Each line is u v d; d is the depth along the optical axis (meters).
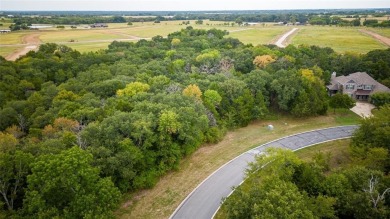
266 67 83.62
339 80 84.31
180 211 38.91
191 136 50.28
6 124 58.38
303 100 65.75
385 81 83.81
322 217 34.50
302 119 68.44
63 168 31.02
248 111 65.38
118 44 126.69
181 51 108.19
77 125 48.06
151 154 45.22
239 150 55.00
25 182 35.41
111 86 66.94
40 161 32.41
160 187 44.09
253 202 31.23
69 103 56.50
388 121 49.62
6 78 77.12
